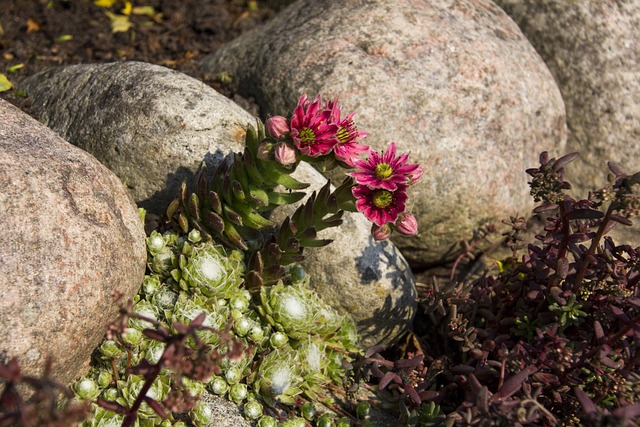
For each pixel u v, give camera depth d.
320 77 0.58
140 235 0.49
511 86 0.60
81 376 0.47
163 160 0.52
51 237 0.44
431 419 0.48
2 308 0.42
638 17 0.66
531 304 0.53
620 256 0.50
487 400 0.44
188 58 0.67
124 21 0.69
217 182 0.51
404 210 0.47
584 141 0.65
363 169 0.47
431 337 0.57
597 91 0.65
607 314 0.49
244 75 0.61
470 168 0.58
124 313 0.41
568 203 0.49
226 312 0.50
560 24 0.65
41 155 0.46
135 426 0.46
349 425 0.50
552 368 0.48
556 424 0.44
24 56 0.65
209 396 0.49
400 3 0.61
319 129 0.46
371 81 0.57
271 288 0.51
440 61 0.59
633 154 0.65
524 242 0.61
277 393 0.49
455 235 0.60
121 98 0.54
